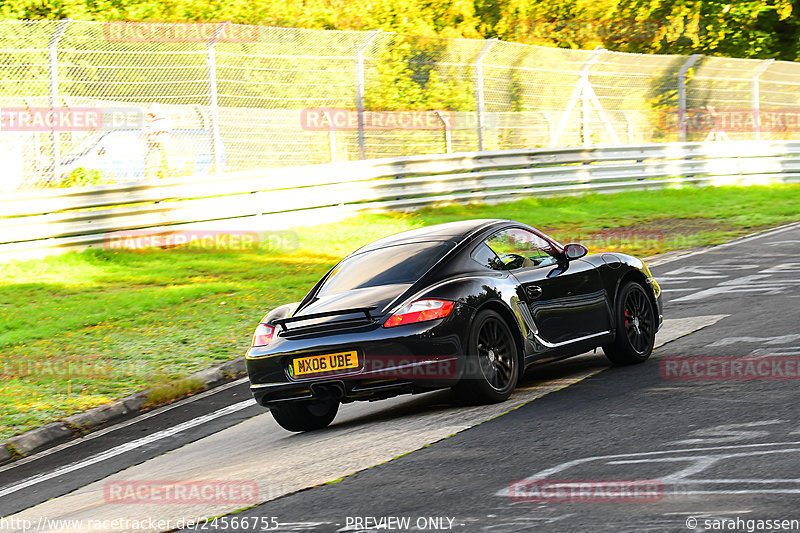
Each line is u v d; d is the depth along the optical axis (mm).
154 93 31438
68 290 25016
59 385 17391
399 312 11656
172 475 11414
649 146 41594
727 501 7305
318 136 34562
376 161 34156
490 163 37219
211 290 24281
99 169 30844
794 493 7324
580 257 13602
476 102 37750
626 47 61812
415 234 13508
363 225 32469
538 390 12664
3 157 29516
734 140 45656
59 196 28516
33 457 14266
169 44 31875
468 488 8516
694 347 14492
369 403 14375
